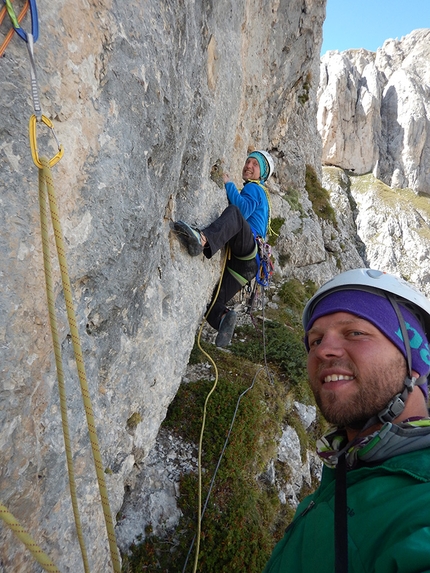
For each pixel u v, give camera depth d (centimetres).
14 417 153
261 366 654
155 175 249
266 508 457
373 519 94
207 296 428
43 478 178
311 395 687
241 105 541
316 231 1163
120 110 196
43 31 149
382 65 6881
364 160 5666
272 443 527
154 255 264
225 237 385
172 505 408
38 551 103
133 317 260
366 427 119
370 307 129
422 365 125
